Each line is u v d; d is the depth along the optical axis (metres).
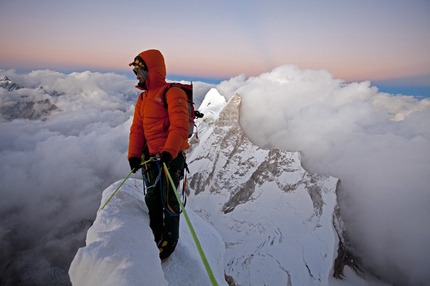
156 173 3.98
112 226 3.47
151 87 3.99
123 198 4.34
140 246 3.06
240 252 92.88
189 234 5.96
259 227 103.62
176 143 3.50
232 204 120.06
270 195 118.94
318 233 94.19
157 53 4.02
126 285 2.31
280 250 90.12
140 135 4.27
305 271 80.25
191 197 130.75
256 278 80.19
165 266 3.92
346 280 84.06
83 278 2.74
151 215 3.97
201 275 3.98
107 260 2.69
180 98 3.74
